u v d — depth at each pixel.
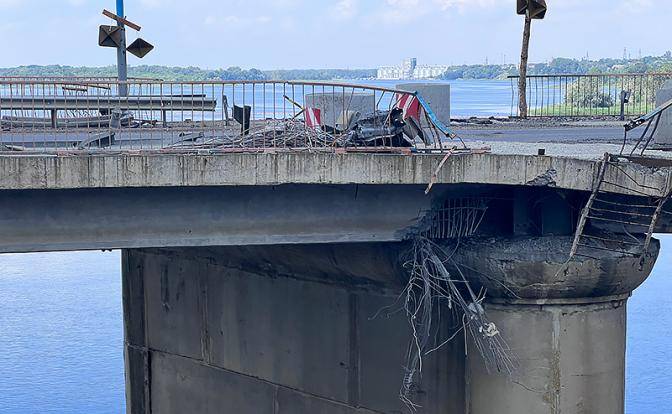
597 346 19.47
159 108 22.89
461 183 18.84
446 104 28.89
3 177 16.88
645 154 21.19
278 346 26.16
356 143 19.47
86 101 22.55
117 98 22.67
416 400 22.81
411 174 18.33
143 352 30.64
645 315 55.81
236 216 18.67
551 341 19.27
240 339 27.27
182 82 18.84
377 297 23.42
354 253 22.19
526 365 19.36
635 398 40.72
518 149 23.27
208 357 28.39
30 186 17.00
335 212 19.25
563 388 19.31
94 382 41.97
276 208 18.88
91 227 18.02
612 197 19.33
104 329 51.31
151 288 30.12
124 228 18.16
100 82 18.95
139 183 17.47
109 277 66.56
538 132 31.55
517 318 19.33
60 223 17.84
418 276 20.33
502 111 119.25
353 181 18.20
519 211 20.12
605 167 18.41
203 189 18.45
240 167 17.83
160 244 18.38
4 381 42.31
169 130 22.00
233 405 27.70
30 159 16.97
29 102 23.25
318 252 23.34
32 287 63.12
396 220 19.66
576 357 19.33
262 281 26.39
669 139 23.41
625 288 19.50
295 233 19.06
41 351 47.16
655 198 18.47
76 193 17.83
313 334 25.14
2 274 68.12
